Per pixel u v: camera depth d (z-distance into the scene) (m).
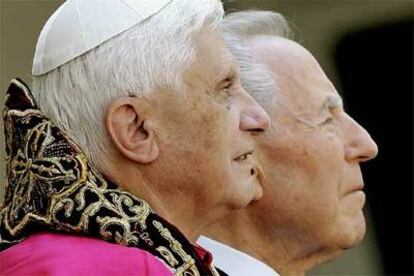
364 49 13.37
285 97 7.03
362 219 7.18
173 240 5.31
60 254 5.14
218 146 5.52
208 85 5.52
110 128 5.39
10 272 5.16
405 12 13.22
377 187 13.96
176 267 5.26
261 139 6.98
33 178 5.36
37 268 5.11
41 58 5.55
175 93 5.45
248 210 6.98
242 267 6.91
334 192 7.04
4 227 5.47
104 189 5.33
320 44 13.16
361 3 13.14
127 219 5.28
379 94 13.67
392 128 14.00
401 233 14.00
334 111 7.18
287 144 6.97
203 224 5.63
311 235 7.03
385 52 13.48
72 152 5.36
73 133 5.45
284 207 6.98
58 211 5.26
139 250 5.20
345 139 7.15
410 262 13.98
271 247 7.05
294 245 7.05
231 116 5.58
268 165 6.98
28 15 10.80
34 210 5.32
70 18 5.52
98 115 5.42
